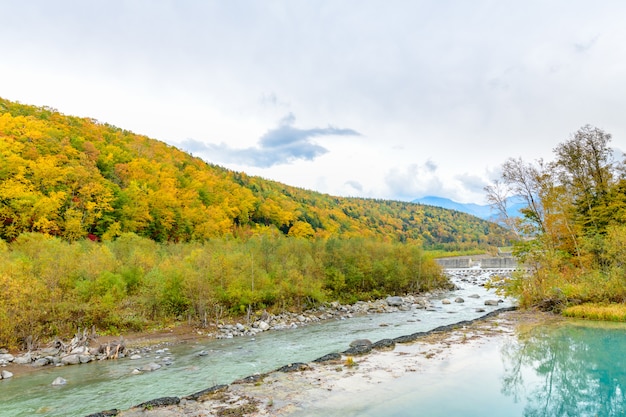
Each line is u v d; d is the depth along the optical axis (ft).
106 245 125.39
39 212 156.87
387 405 37.35
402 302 135.74
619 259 93.09
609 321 79.66
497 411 35.73
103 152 258.37
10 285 68.39
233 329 88.58
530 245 108.88
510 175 125.08
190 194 265.75
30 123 223.30
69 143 236.63
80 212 177.78
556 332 70.03
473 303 133.59
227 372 55.72
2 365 58.80
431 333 73.56
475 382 44.32
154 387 48.93
